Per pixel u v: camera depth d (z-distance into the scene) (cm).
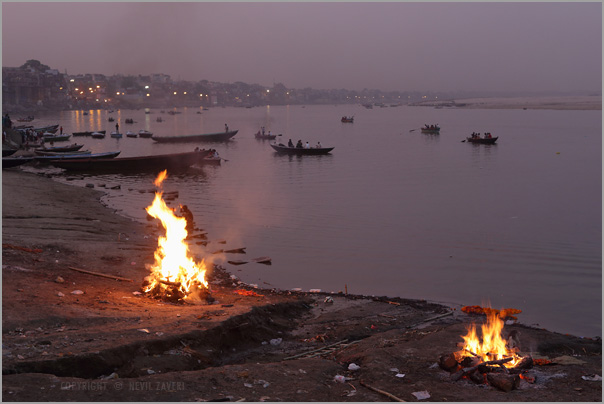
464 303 1644
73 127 12800
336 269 1986
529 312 1562
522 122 14438
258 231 2569
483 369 943
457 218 2925
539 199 3525
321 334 1330
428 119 17800
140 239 2245
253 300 1496
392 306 1584
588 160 5769
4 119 6172
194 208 3166
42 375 831
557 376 952
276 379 922
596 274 1919
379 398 855
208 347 1109
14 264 1491
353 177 4578
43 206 2798
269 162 5731
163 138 8219
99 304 1272
